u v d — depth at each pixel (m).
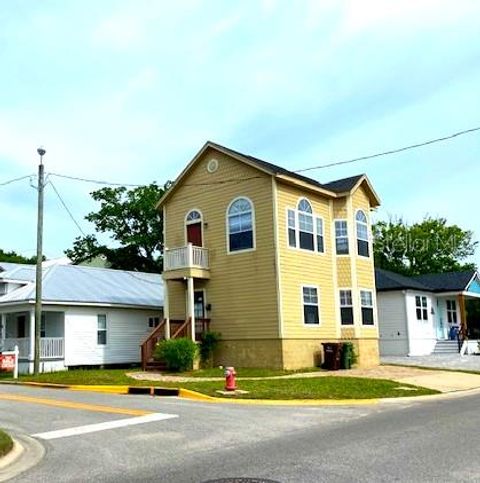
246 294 24.03
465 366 25.84
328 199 26.73
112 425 11.05
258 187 24.17
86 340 28.30
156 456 8.34
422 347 34.53
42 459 8.40
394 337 33.88
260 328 23.45
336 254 26.53
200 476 7.04
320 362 24.52
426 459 7.60
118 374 21.72
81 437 9.98
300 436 9.70
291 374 21.59
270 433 10.06
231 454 8.30
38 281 23.86
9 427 11.15
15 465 8.12
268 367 23.05
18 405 14.43
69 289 28.95
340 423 11.13
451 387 18.38
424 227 57.41
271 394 15.67
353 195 27.39
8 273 31.53
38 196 24.42
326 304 25.47
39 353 24.12
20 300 26.28
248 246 24.22
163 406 13.71
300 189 25.02
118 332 29.88
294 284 23.88
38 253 24.03
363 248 27.58
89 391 18.00
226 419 11.66
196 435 9.91
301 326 23.86
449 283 37.41
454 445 8.52
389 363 27.53
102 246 52.09
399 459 7.64
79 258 52.19
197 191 26.33
